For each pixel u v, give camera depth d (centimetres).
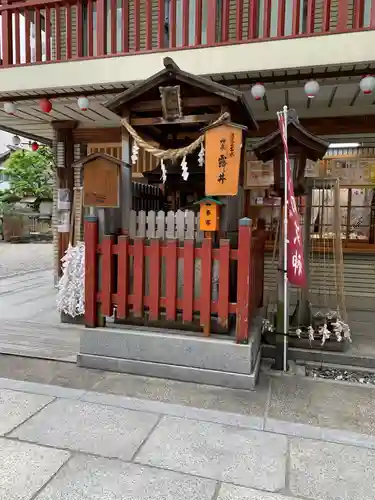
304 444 249
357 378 362
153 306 357
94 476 215
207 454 237
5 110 580
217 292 354
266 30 446
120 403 300
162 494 202
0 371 360
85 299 372
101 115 650
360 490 207
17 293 720
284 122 341
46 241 2053
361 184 570
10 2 532
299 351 395
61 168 724
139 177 595
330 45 420
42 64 515
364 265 595
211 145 339
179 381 343
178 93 348
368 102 545
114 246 366
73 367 371
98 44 510
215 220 344
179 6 582
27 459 229
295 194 387
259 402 306
